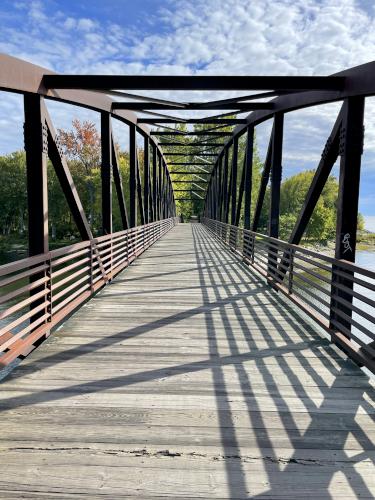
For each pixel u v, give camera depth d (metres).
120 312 4.57
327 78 3.82
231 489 1.66
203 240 15.00
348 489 1.67
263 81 4.35
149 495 1.62
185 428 2.12
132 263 8.66
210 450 1.93
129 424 2.15
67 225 36.00
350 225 3.55
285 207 39.97
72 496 1.61
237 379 2.77
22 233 36.25
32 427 2.10
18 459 1.83
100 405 2.36
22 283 13.22
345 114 3.60
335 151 4.05
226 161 15.37
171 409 2.33
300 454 1.91
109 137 6.68
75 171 34.47
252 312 4.64
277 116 6.48
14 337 2.89
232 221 12.38
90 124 34.03
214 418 2.23
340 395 2.54
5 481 1.69
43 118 3.82
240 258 9.55
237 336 3.74
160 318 4.34
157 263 8.69
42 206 3.75
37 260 3.21
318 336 3.76
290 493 1.65
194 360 3.12
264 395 2.53
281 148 6.51
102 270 6.00
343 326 3.38
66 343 3.47
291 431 2.11
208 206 29.16
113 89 4.37
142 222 11.55
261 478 1.73
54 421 2.17
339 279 3.48
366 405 2.41
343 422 2.21
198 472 1.76
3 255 27.38
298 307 4.70
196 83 4.43
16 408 2.30
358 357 2.91
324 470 1.79
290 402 2.44
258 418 2.24
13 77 3.38
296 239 5.09
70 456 1.86
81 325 4.04
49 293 3.59
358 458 1.88
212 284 6.34
